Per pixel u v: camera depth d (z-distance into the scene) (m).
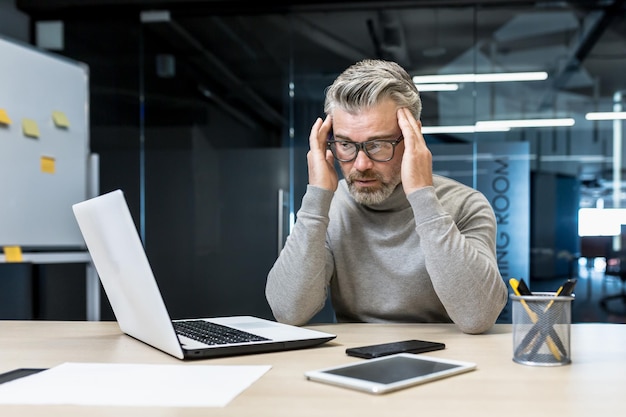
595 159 3.85
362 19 3.95
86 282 2.92
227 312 4.04
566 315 0.83
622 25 3.83
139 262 0.84
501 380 0.74
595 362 0.84
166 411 0.62
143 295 0.88
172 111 4.09
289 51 4.02
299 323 1.28
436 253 1.14
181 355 0.85
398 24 3.93
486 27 3.88
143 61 4.09
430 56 3.90
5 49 2.52
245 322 1.17
